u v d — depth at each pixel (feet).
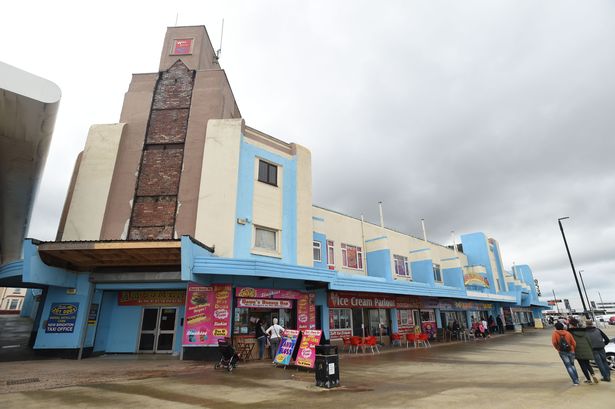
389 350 58.59
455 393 24.39
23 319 87.30
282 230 52.60
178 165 50.60
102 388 25.57
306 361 35.27
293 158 57.98
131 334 46.11
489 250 125.49
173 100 54.85
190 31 61.05
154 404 21.26
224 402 22.02
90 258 41.93
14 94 31.09
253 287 47.39
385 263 71.82
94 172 48.80
